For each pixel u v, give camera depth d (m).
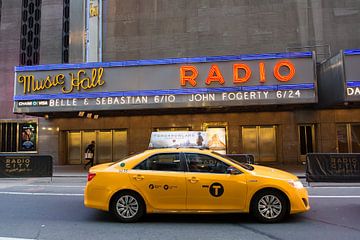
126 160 7.52
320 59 19.70
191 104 16.08
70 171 18.39
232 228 6.72
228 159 7.43
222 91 15.90
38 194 10.96
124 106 16.56
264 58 15.78
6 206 9.05
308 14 20.20
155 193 7.18
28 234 6.40
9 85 23.55
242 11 20.80
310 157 12.93
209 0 21.14
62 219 7.58
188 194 7.11
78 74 17.02
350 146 19.59
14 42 23.94
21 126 23.05
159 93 16.36
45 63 23.34
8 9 24.27
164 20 21.42
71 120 22.38
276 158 20.44
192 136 13.65
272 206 7.08
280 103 15.52
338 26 19.94
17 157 15.27
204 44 20.91
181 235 6.25
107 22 21.88
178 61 16.38
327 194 10.51
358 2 19.98
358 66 14.88
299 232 6.40
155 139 13.62
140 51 21.39
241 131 20.61
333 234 6.27
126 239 6.02
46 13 23.78
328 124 19.69
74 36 22.34
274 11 20.50
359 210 8.26
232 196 7.06
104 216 7.84
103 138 22.33
